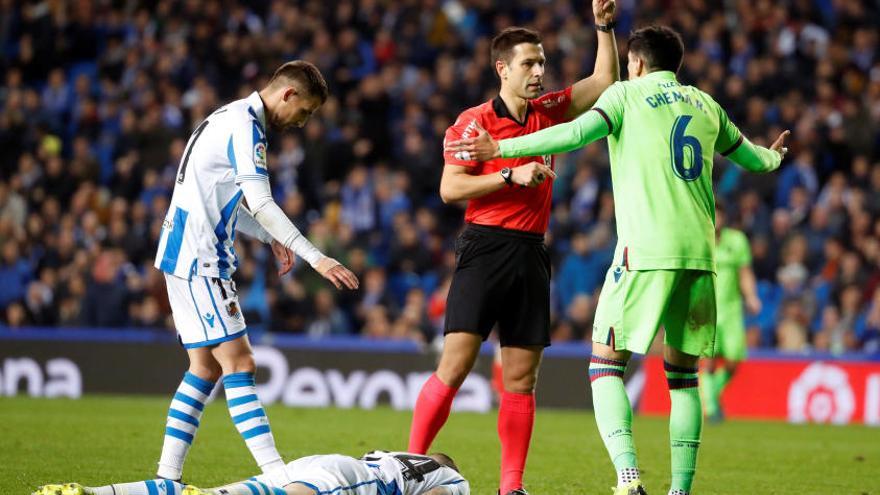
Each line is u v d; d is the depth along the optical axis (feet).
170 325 181.37
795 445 123.85
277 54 233.96
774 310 190.70
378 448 106.93
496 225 72.59
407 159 215.92
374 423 135.64
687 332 69.31
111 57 239.09
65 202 216.13
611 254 188.85
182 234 70.13
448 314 73.20
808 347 183.93
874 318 182.70
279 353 171.53
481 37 241.35
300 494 56.95
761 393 167.12
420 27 242.17
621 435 68.03
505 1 250.57
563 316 187.01
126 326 184.24
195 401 71.92
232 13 243.81
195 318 70.28
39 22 245.86
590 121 68.13
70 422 122.52
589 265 187.83
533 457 103.71
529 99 73.82
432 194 217.15
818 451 117.39
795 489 87.66
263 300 186.39
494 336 169.17
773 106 221.46
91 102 229.04
